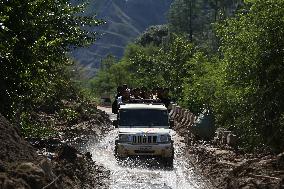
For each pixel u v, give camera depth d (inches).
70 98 1512.1
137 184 580.7
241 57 949.8
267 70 904.9
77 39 805.9
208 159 766.5
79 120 1259.2
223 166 688.4
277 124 873.5
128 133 758.5
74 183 520.4
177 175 649.0
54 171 490.6
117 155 759.7
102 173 641.0
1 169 383.6
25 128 668.1
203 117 1055.0
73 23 807.7
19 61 614.9
